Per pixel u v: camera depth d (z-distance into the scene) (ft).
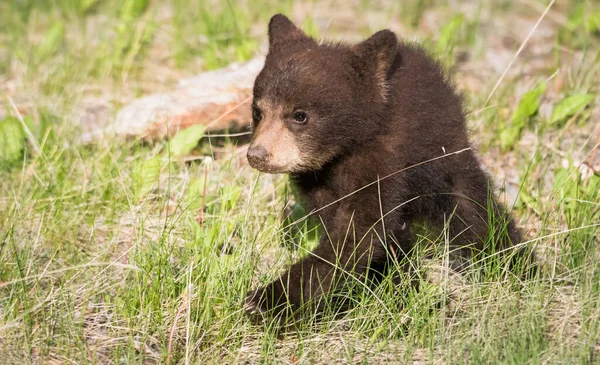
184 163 42.01
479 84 53.06
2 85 53.42
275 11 64.08
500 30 61.87
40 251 35.55
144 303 31.73
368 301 32.09
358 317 31.22
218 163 42.55
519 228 36.91
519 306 31.45
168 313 31.58
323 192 35.14
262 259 35.32
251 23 63.10
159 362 29.76
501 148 45.19
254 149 33.12
